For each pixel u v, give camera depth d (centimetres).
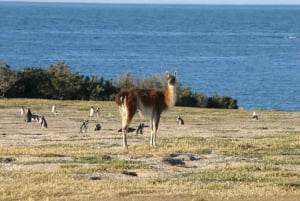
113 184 3722
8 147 5566
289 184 3784
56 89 11875
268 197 3303
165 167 4438
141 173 4200
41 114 9212
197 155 5034
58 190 3497
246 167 4438
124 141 5284
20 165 4453
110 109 10050
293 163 4734
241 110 11050
